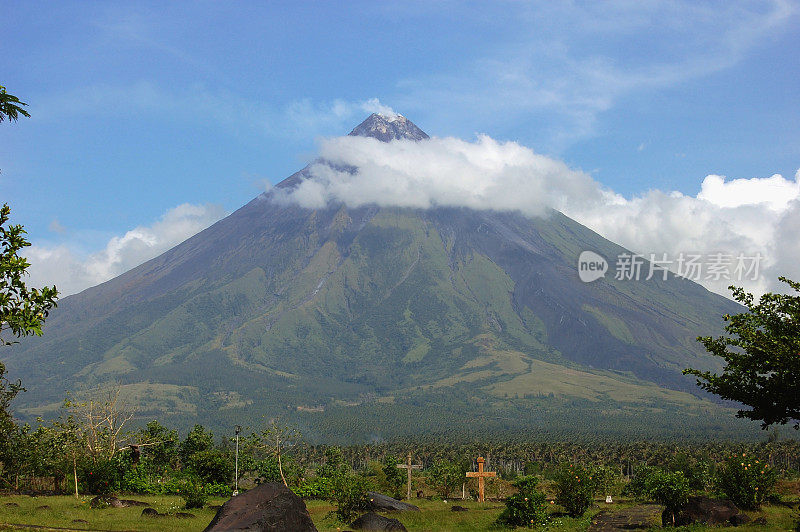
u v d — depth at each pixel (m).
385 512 43.91
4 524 29.69
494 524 38.28
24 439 58.28
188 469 66.06
